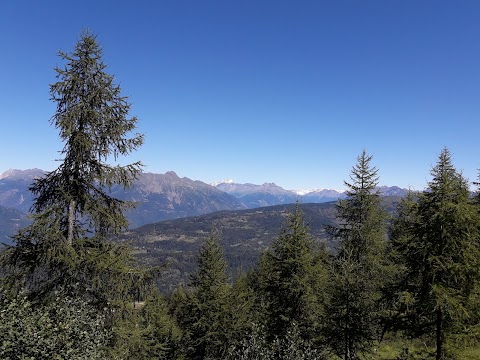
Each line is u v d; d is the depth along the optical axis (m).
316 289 23.86
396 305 15.78
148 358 21.86
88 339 9.62
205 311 30.75
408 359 15.95
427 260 14.28
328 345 19.48
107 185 13.50
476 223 13.91
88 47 13.30
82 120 12.94
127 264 13.23
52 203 13.29
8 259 11.96
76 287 12.45
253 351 13.91
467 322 14.54
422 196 15.03
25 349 8.54
